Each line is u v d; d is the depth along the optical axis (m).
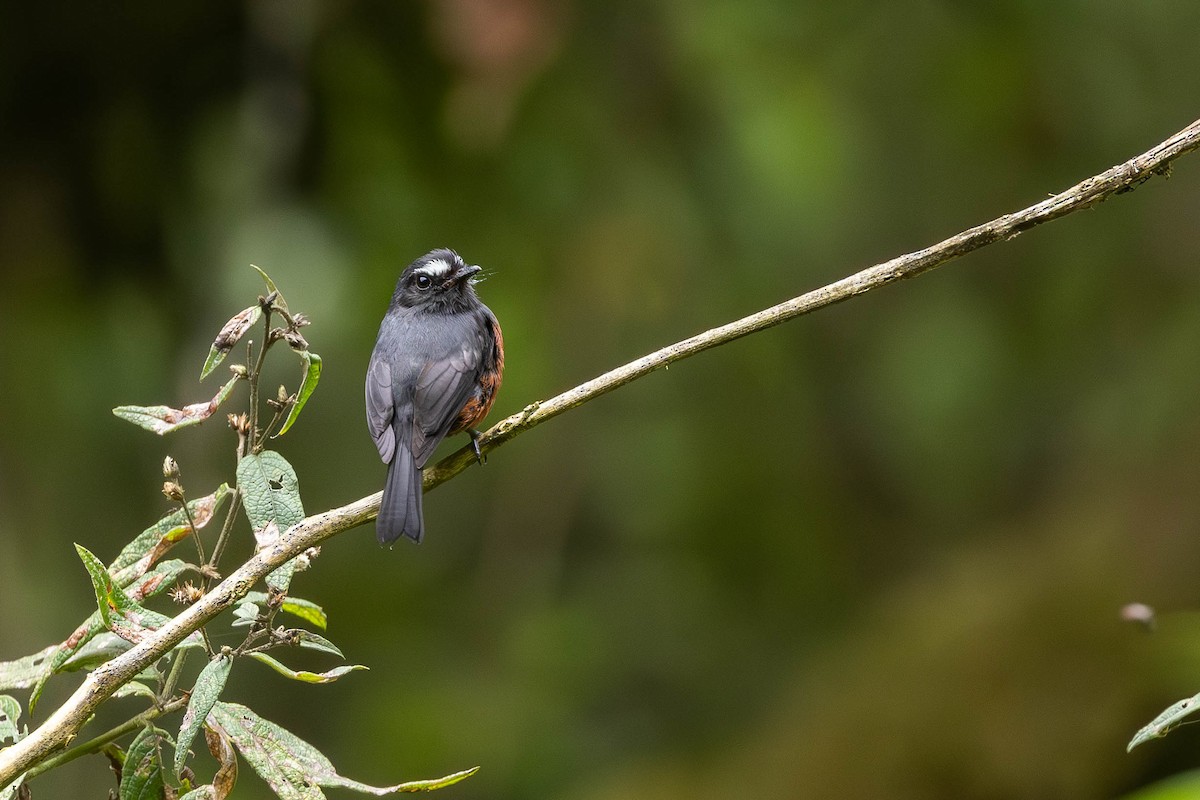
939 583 13.76
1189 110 14.35
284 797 4.05
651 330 14.30
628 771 13.29
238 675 13.28
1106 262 15.07
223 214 11.66
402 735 13.25
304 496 12.70
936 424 15.23
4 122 11.01
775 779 12.25
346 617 14.10
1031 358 15.27
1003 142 14.56
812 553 15.16
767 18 13.34
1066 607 11.85
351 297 12.35
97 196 11.48
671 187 13.41
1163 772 10.66
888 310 15.41
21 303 11.63
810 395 15.42
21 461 11.59
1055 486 14.52
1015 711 11.30
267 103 11.37
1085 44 13.95
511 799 13.05
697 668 14.35
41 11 10.58
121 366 12.05
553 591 14.68
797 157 14.11
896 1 13.81
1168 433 13.16
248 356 4.42
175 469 4.41
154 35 10.91
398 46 11.62
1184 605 11.27
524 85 11.75
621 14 12.67
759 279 14.52
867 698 12.39
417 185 12.52
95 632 4.36
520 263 13.18
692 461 15.10
